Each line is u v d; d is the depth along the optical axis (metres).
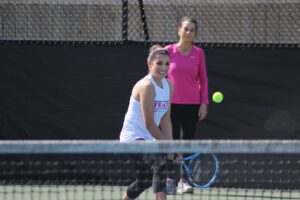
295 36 21.83
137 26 22.42
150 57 14.77
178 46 19.95
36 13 22.38
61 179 20.19
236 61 20.98
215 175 19.50
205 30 22.34
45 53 21.36
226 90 21.02
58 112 21.38
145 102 14.52
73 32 22.28
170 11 22.33
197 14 22.36
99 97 21.30
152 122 14.53
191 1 22.41
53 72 21.36
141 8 21.48
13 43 21.36
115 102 21.30
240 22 22.16
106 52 21.27
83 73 21.31
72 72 21.34
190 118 20.08
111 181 20.06
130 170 19.95
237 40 22.22
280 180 20.17
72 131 21.38
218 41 21.91
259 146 11.01
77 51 21.30
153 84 14.66
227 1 22.28
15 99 21.44
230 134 21.05
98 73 21.30
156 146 11.11
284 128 20.91
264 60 20.91
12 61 21.38
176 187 19.83
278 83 20.88
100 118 21.34
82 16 22.22
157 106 14.89
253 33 22.08
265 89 20.92
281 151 10.98
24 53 21.38
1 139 21.47
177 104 19.92
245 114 20.98
